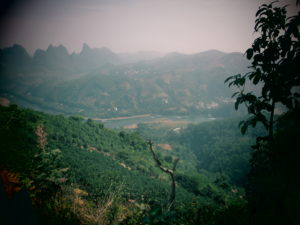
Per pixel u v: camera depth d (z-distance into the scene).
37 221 2.62
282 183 2.11
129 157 62.88
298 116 2.19
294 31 2.36
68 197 3.64
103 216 3.27
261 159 2.45
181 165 81.69
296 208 1.99
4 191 2.77
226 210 3.19
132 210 3.49
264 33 2.65
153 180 46.47
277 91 2.33
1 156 4.21
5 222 2.27
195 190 42.12
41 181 3.64
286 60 2.37
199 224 3.08
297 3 2.41
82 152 53.09
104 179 25.47
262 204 2.26
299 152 2.08
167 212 2.15
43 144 6.88
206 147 119.44
